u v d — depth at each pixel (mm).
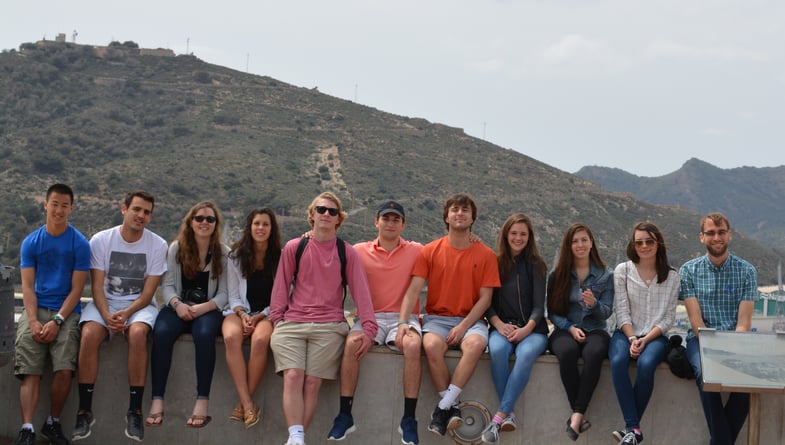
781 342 6887
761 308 74750
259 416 7617
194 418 7285
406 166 133375
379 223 7855
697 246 128875
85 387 7383
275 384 7641
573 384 7473
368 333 7320
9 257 70562
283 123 140375
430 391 7629
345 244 7492
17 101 122000
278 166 121062
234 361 7312
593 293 7777
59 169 102062
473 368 7371
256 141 130875
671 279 7695
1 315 6938
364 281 7477
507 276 7793
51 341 7348
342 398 7309
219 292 7750
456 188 128875
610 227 128875
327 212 7383
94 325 7402
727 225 7609
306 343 7289
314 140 137750
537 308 7676
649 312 7688
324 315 7348
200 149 121375
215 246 7758
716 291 7676
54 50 146000
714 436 7348
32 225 82250
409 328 7496
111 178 102750
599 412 7633
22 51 141625
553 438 7594
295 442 6949
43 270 7531
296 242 7461
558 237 120875
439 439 7625
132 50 156375
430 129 151000
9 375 7824
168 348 7426
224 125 135375
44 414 7773
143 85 141750
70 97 129625
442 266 7777
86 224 90812
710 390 6828
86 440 7715
